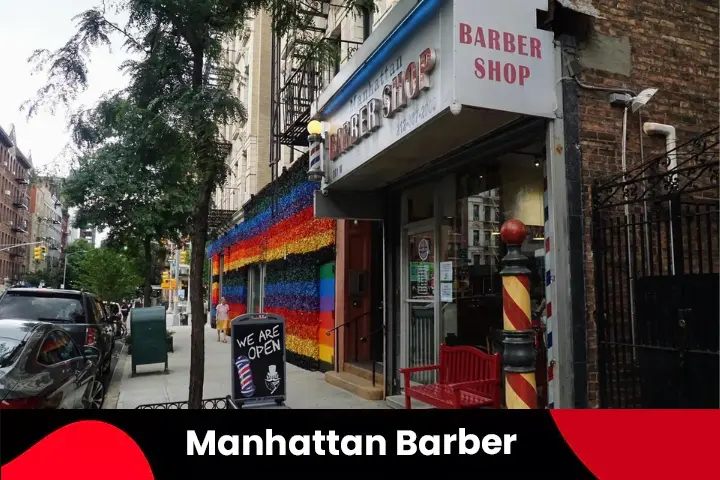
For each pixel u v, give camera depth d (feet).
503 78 15.57
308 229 39.19
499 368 19.08
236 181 76.84
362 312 34.45
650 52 18.22
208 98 18.70
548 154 16.33
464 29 15.19
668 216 17.16
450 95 15.17
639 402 15.93
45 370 17.75
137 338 36.27
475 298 21.91
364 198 27.45
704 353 13.47
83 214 48.62
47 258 292.40
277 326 19.99
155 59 19.89
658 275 15.88
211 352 49.14
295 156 51.06
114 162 46.29
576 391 15.46
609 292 16.24
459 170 22.33
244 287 65.16
